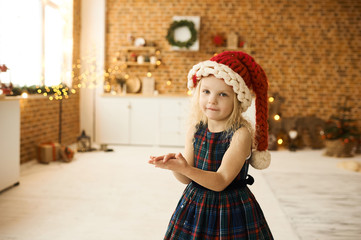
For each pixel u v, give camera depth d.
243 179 1.14
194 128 1.19
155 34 6.32
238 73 1.07
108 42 6.36
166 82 6.37
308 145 6.20
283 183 3.75
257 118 1.16
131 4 6.31
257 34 6.24
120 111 6.16
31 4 4.63
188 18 6.15
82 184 3.56
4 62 3.90
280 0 6.19
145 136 6.15
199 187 1.12
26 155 4.30
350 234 2.46
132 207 2.92
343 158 5.28
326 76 6.24
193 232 1.08
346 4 6.12
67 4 5.73
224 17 6.24
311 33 6.20
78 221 2.60
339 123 5.42
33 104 4.47
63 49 5.75
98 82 6.23
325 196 3.33
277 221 2.68
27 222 2.55
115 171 4.13
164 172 4.13
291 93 6.30
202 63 1.08
